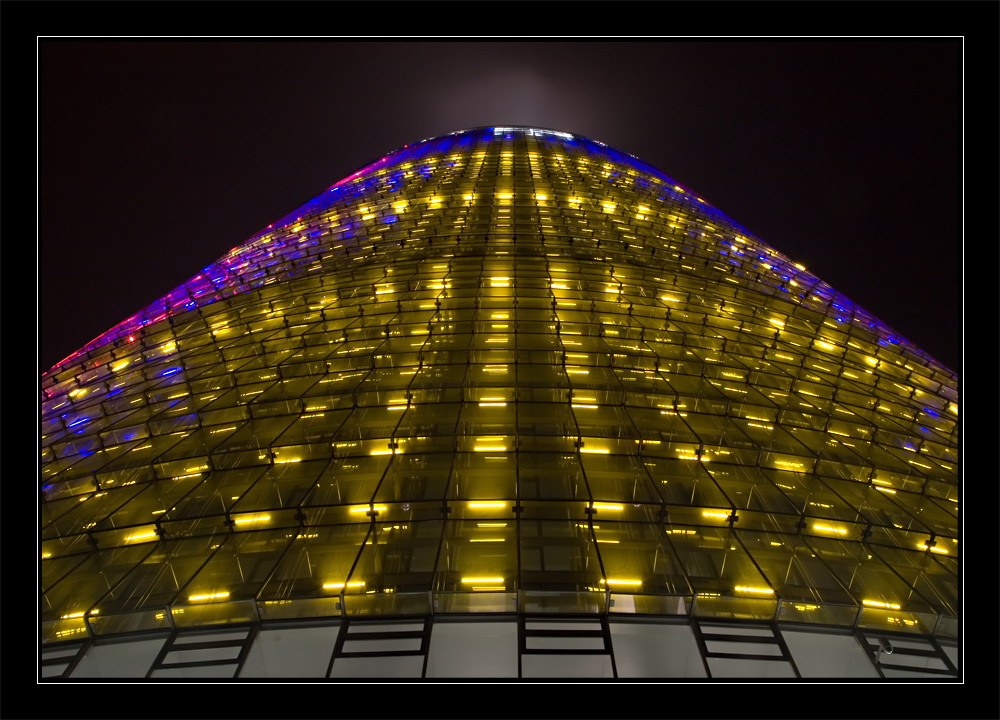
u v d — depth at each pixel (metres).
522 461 18.84
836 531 16.94
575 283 34.91
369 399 23.05
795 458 20.70
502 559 14.90
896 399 28.88
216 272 48.66
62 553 16.72
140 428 24.56
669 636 13.22
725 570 14.88
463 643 12.95
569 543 15.45
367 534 15.95
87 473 21.45
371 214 54.75
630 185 66.88
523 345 26.97
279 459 19.95
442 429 20.75
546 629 13.19
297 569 14.89
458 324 29.27
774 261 53.00
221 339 33.19
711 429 21.64
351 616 13.56
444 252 40.47
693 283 38.81
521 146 79.00
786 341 33.16
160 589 14.73
